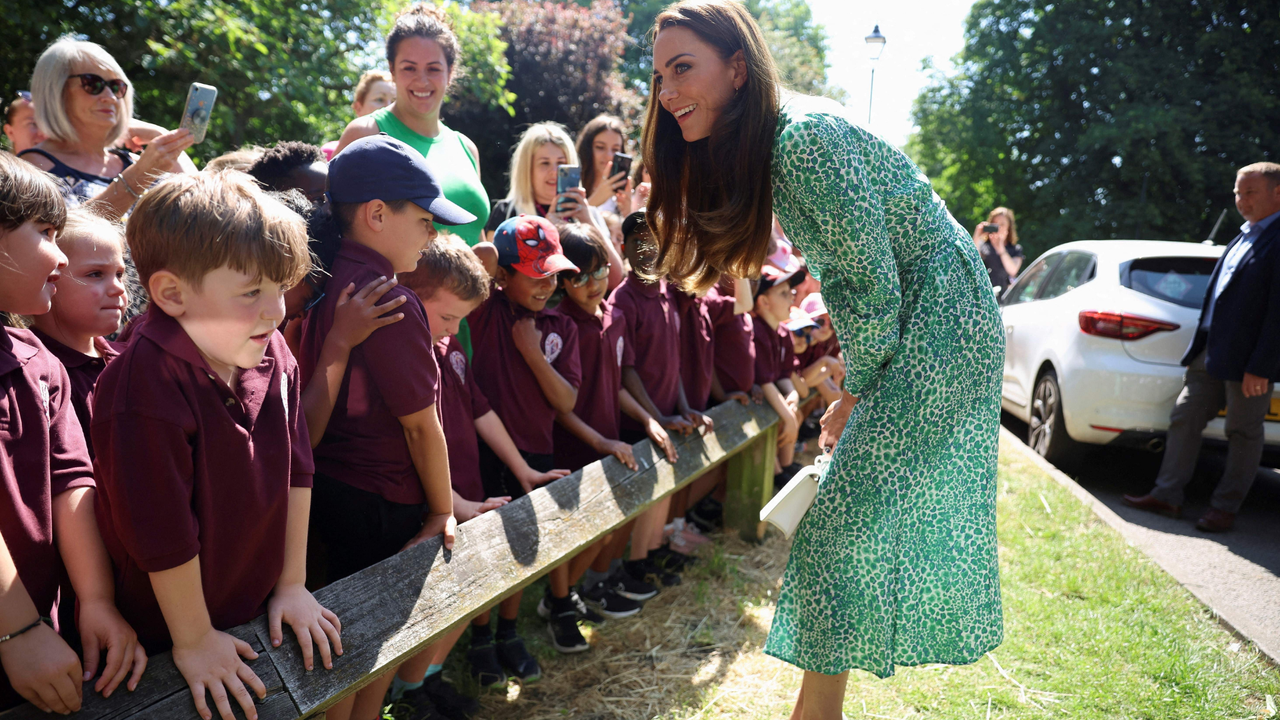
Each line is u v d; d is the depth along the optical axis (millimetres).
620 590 3422
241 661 1495
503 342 2908
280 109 8086
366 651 1706
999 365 2154
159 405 1379
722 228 2027
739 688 2807
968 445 2141
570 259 3029
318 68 8148
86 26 7227
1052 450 5480
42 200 1392
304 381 2021
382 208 1948
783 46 25703
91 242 1678
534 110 15305
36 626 1306
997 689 2770
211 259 1344
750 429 3949
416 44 3074
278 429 1578
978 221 24562
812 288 5570
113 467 1374
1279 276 4152
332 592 1763
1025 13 22297
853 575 2107
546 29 15234
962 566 2146
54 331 1675
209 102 2631
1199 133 19656
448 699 2602
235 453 1481
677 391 3699
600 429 3260
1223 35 19688
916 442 2076
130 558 1478
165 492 1392
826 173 1882
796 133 1888
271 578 1627
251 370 1538
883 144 2010
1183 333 4898
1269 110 19203
